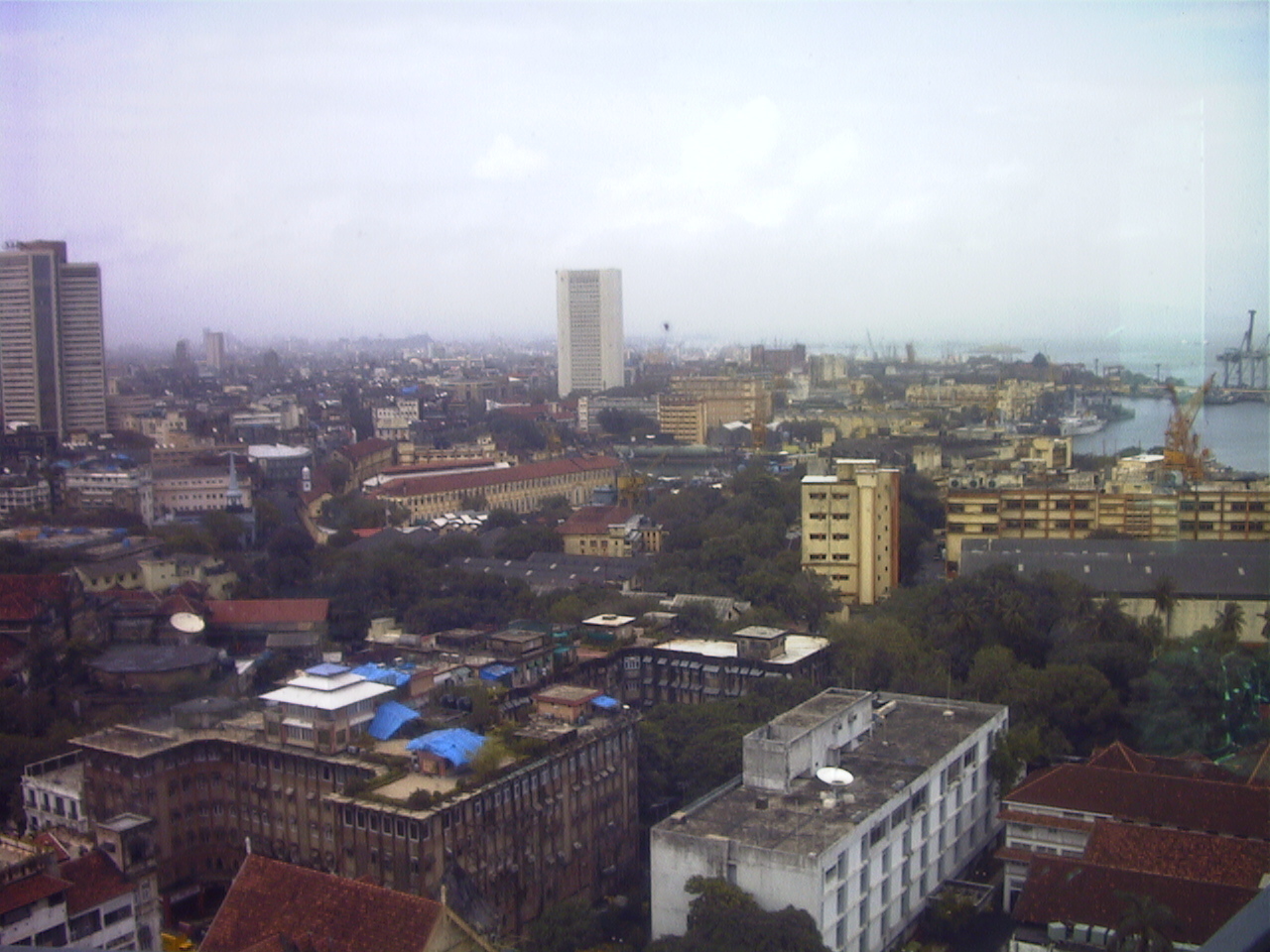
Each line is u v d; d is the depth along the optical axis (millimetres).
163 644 176750
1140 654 163750
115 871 107188
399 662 158000
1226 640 168625
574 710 140625
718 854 103938
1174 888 103062
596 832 135375
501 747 130125
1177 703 147375
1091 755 139250
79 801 134875
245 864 98000
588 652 178125
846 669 169125
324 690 134000
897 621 185500
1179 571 194750
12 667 161625
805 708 128750
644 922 124250
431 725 138250
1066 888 105688
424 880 112375
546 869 127500
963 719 138250
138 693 156375
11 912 96938
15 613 174125
